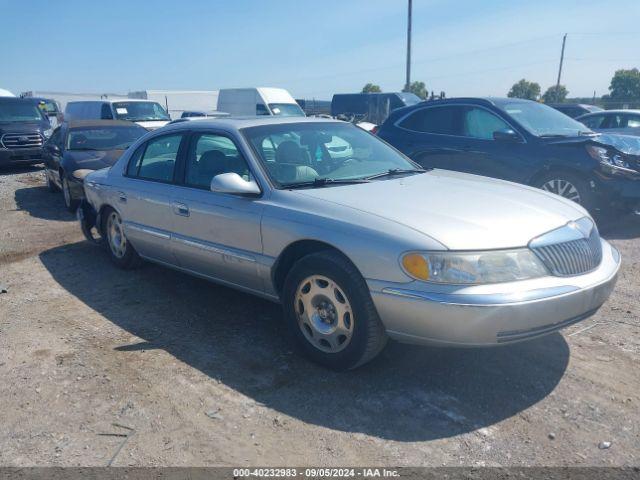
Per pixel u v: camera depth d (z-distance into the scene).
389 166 4.88
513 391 3.49
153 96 29.98
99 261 6.47
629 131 13.20
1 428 3.25
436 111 8.45
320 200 3.88
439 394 3.48
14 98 16.20
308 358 3.93
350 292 3.52
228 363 3.95
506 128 7.70
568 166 7.14
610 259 3.86
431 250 3.25
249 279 4.31
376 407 3.36
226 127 4.66
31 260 6.62
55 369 3.90
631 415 3.22
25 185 12.86
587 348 4.02
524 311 3.17
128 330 4.54
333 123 5.23
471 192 4.11
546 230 3.53
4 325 4.70
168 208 4.91
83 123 10.73
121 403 3.47
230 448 3.03
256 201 4.14
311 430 3.16
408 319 3.31
